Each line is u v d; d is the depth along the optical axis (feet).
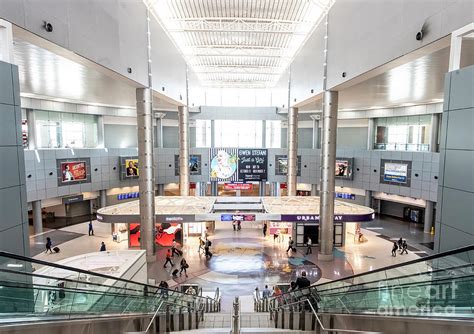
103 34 39.11
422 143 86.07
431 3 28.25
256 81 98.84
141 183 56.75
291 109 83.87
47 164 75.61
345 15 47.42
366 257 60.54
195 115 106.83
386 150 88.33
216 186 109.40
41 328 13.83
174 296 32.99
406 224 87.56
